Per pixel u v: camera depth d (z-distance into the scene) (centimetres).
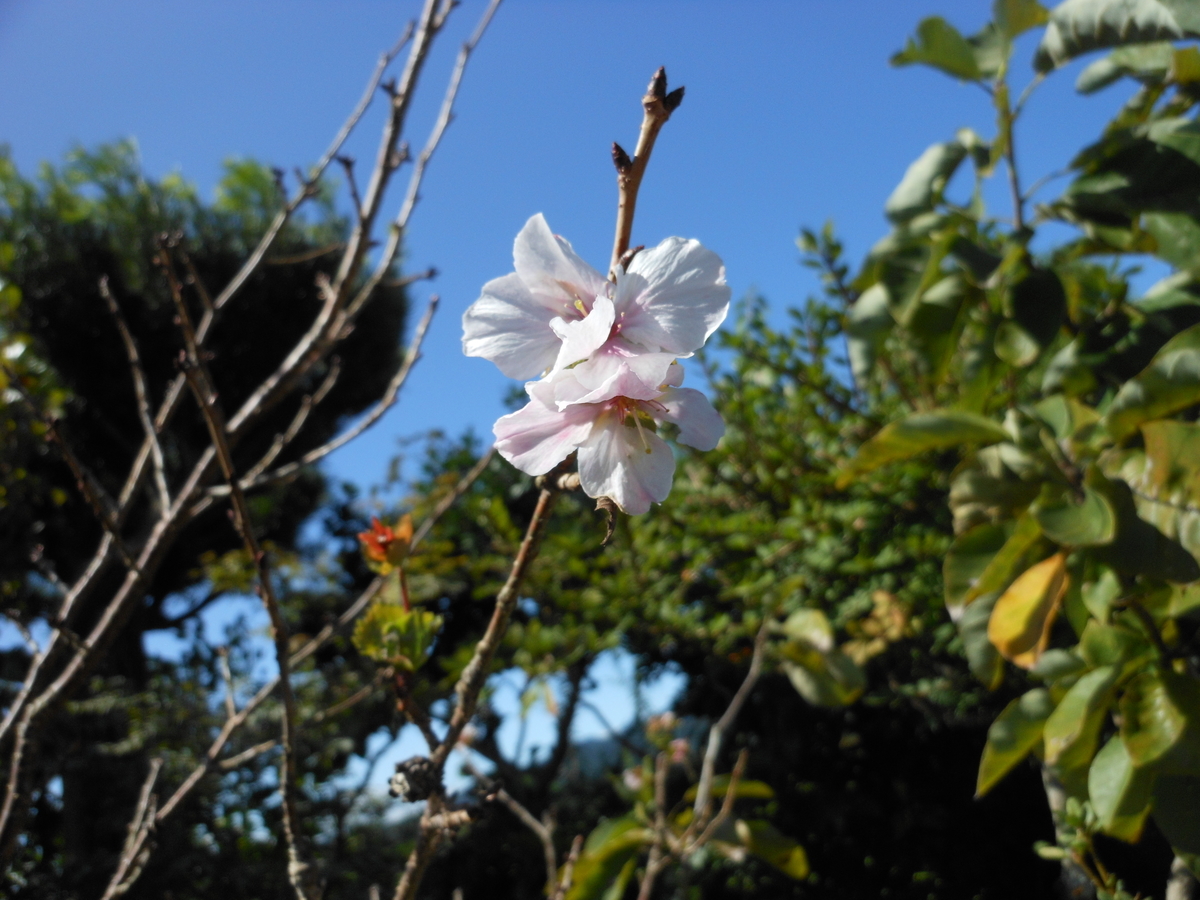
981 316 232
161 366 1095
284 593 886
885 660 532
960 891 589
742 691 365
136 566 212
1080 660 189
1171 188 184
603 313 104
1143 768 160
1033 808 582
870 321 221
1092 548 158
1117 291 205
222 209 1170
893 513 450
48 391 412
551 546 544
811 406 461
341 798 780
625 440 109
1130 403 162
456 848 824
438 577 769
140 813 207
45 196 1112
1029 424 183
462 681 126
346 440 242
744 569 507
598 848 343
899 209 209
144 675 913
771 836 353
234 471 156
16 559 511
